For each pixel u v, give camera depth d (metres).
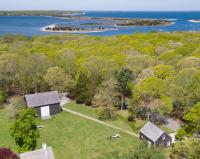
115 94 76.62
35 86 89.38
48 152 49.88
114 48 119.81
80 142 61.50
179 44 126.81
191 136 58.09
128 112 78.19
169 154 55.00
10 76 87.69
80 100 85.06
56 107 77.56
